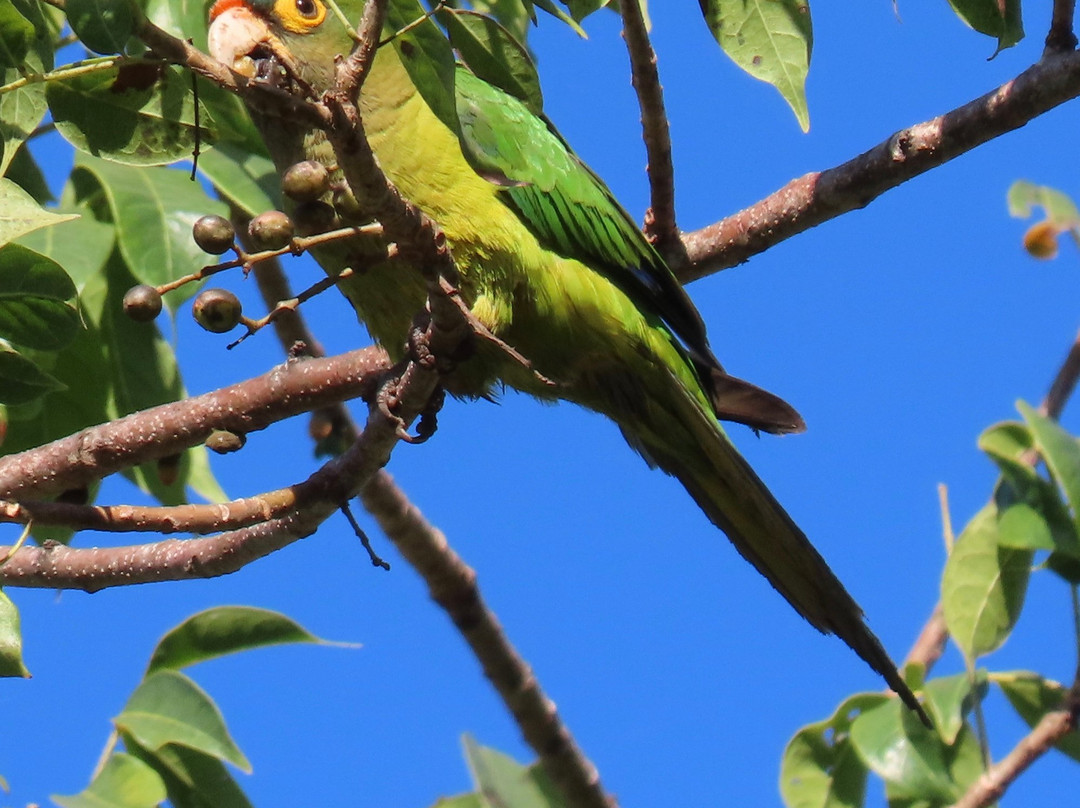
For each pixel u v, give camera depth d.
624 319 8.62
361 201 5.27
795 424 9.28
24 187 8.47
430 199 8.17
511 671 10.81
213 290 5.41
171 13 8.56
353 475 6.73
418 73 5.29
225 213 8.12
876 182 8.91
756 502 8.95
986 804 8.84
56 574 7.51
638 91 8.36
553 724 10.84
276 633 8.31
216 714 7.67
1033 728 9.17
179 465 8.38
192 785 7.83
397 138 8.09
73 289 6.00
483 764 9.41
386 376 8.00
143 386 8.91
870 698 9.32
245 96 5.02
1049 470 8.76
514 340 8.70
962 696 8.91
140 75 5.91
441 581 10.66
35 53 5.30
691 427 9.02
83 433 8.29
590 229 8.70
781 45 7.61
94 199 8.45
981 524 9.02
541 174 8.53
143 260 7.82
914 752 8.92
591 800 10.84
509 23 8.34
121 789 7.26
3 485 8.21
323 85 8.43
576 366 8.91
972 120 8.57
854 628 8.77
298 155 8.05
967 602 8.95
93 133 6.02
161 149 6.12
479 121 8.44
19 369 6.26
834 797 9.38
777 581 9.14
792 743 9.49
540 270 8.44
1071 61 8.30
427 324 6.88
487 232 8.23
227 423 8.41
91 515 6.29
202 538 7.41
